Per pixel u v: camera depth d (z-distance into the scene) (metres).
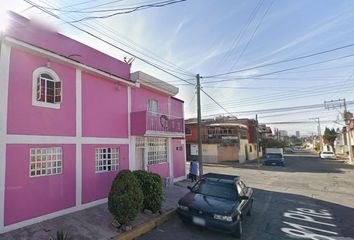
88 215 8.26
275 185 16.94
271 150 35.41
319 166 30.14
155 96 14.09
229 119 37.78
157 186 8.71
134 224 7.71
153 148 13.82
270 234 7.66
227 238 7.21
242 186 9.34
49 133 7.93
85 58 10.06
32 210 7.25
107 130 10.30
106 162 10.20
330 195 13.74
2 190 6.57
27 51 7.43
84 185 9.01
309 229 8.16
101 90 10.17
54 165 8.06
